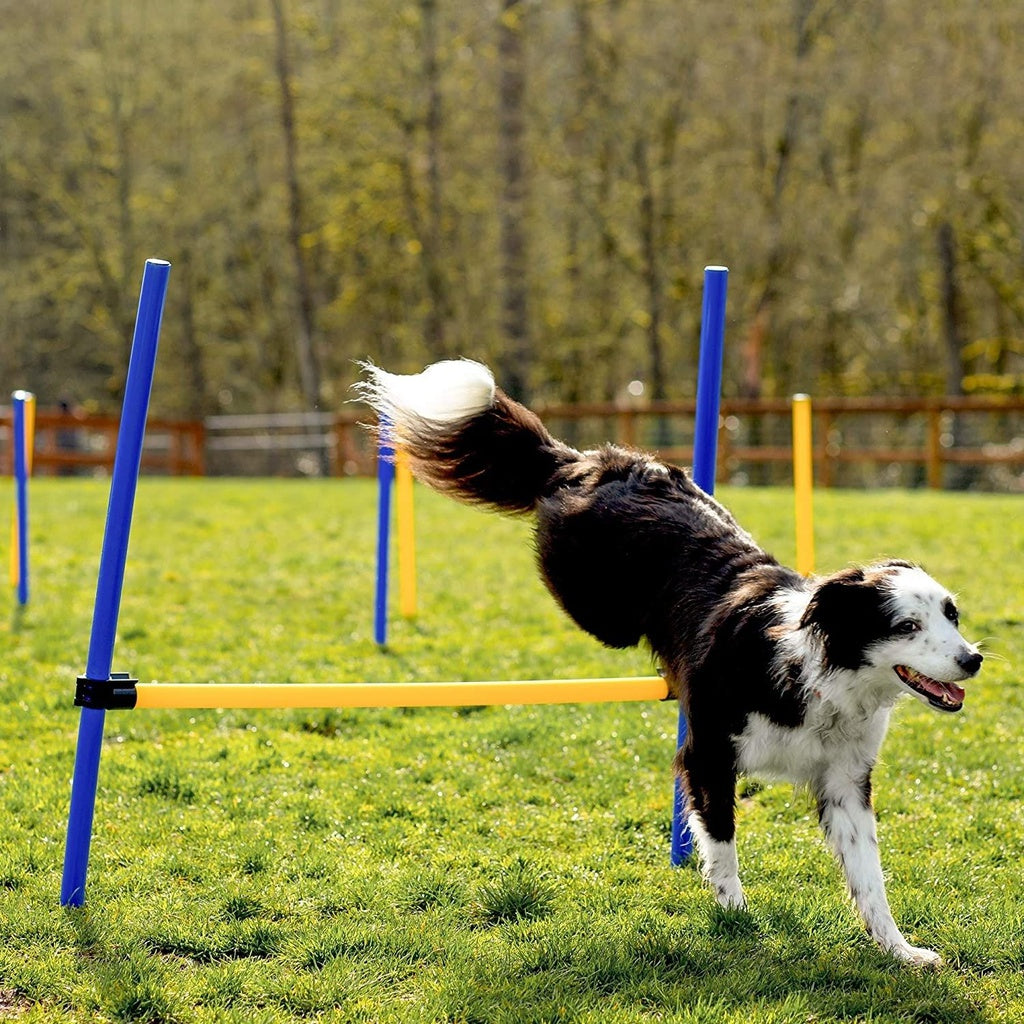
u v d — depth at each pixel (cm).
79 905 535
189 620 1073
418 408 668
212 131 4122
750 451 2634
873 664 500
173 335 4366
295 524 1672
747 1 3416
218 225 4231
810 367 4138
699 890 568
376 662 943
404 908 551
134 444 516
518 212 3053
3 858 582
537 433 673
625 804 671
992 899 562
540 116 3525
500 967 493
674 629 566
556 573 631
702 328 604
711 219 3647
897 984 480
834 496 2044
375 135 3550
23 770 704
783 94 3325
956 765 731
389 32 3438
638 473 630
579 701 567
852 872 519
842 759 525
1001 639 992
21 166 3984
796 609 518
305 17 3591
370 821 647
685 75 3456
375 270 4141
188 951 509
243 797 673
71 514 1747
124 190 3975
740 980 482
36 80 3931
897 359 4100
